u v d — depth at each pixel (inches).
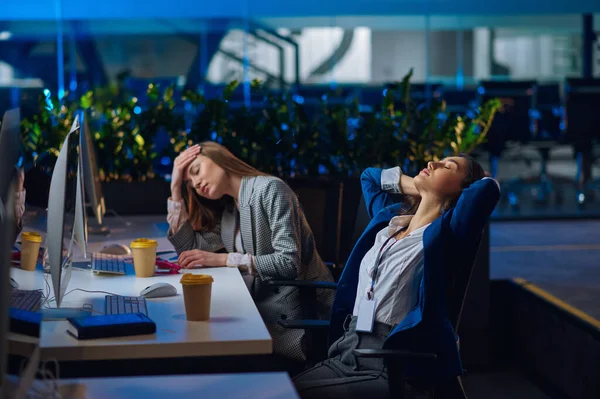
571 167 340.2
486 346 152.5
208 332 68.7
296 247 101.9
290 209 103.8
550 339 141.5
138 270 94.9
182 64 293.1
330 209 119.9
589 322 127.6
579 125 286.7
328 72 299.4
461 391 79.3
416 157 154.9
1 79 286.2
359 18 298.5
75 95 285.7
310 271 107.7
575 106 285.9
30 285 89.1
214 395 51.8
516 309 157.4
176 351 65.4
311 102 290.7
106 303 79.0
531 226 267.7
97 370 95.7
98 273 96.6
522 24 304.3
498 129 285.1
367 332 82.1
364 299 83.7
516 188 324.2
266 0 293.7
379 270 84.0
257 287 102.7
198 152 109.0
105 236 127.8
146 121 158.1
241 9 293.0
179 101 227.5
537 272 184.4
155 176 160.6
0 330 44.5
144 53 291.6
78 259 105.5
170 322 72.2
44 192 97.9
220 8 292.2
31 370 52.2
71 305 78.8
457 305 78.7
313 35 297.6
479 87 287.3
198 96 161.9
